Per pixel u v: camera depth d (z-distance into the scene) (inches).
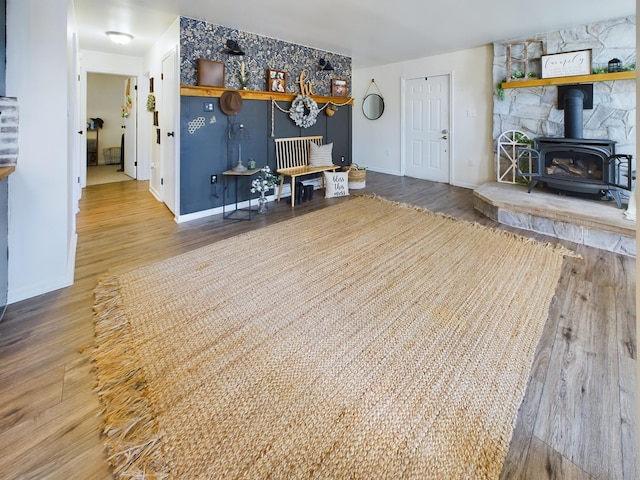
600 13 161.0
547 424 56.2
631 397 61.6
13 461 49.1
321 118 235.8
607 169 156.2
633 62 164.4
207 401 60.3
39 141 94.0
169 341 76.9
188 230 157.3
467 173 248.4
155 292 99.3
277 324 84.3
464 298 97.0
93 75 347.6
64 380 64.9
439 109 260.4
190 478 46.9
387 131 298.7
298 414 57.8
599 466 49.1
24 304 92.0
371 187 249.3
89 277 108.7
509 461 50.1
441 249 133.8
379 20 168.9
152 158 226.8
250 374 67.1
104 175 299.9
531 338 79.0
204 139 175.3
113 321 84.0
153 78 211.0
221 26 174.6
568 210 146.7
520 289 102.2
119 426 54.7
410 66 271.7
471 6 151.5
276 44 202.4
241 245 138.3
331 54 238.5
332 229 158.4
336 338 79.0
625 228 127.9
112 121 361.7
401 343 77.2
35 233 95.3
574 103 176.2
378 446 52.2
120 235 149.2
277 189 212.5
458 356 72.9
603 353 73.6
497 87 211.9
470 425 56.0
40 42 92.2
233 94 179.3
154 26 171.5
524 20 170.1
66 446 51.6
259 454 50.6
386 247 135.8
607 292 100.2
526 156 203.9
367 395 62.2
